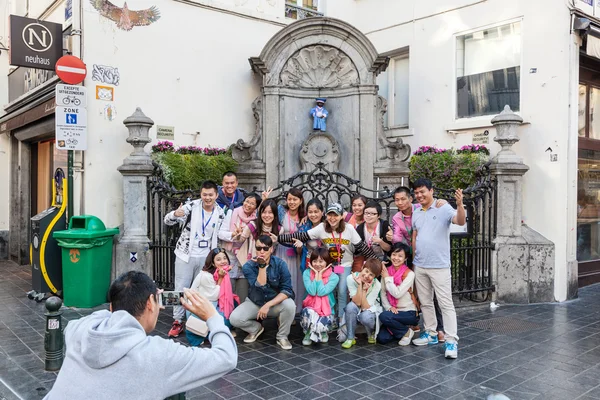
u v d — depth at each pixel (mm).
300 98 8914
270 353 5117
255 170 8547
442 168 8273
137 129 7168
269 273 5246
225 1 8773
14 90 10000
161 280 7086
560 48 7520
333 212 5438
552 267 7508
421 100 9445
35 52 7117
